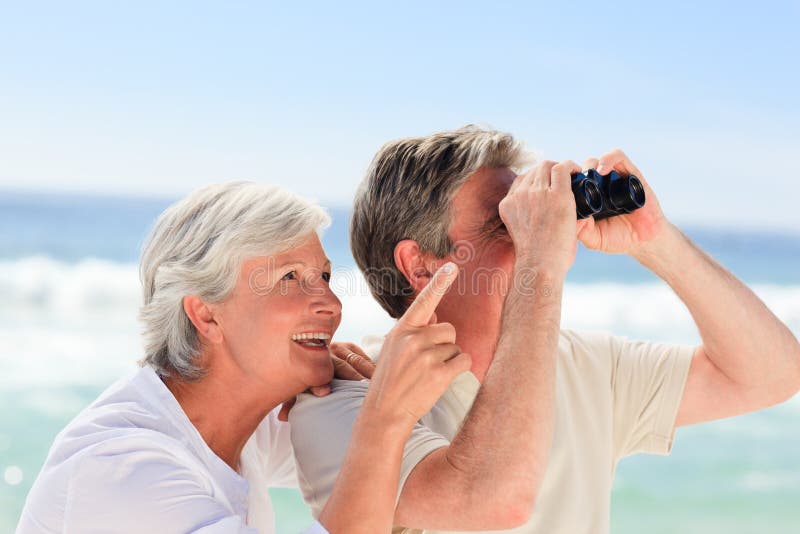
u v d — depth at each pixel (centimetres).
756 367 201
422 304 154
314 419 181
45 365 1185
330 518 147
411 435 167
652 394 206
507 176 197
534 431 151
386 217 200
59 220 2791
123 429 162
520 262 165
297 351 174
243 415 180
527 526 181
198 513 152
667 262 198
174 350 177
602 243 198
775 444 924
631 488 810
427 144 197
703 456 891
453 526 154
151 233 182
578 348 207
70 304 1577
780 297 2125
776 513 762
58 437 167
